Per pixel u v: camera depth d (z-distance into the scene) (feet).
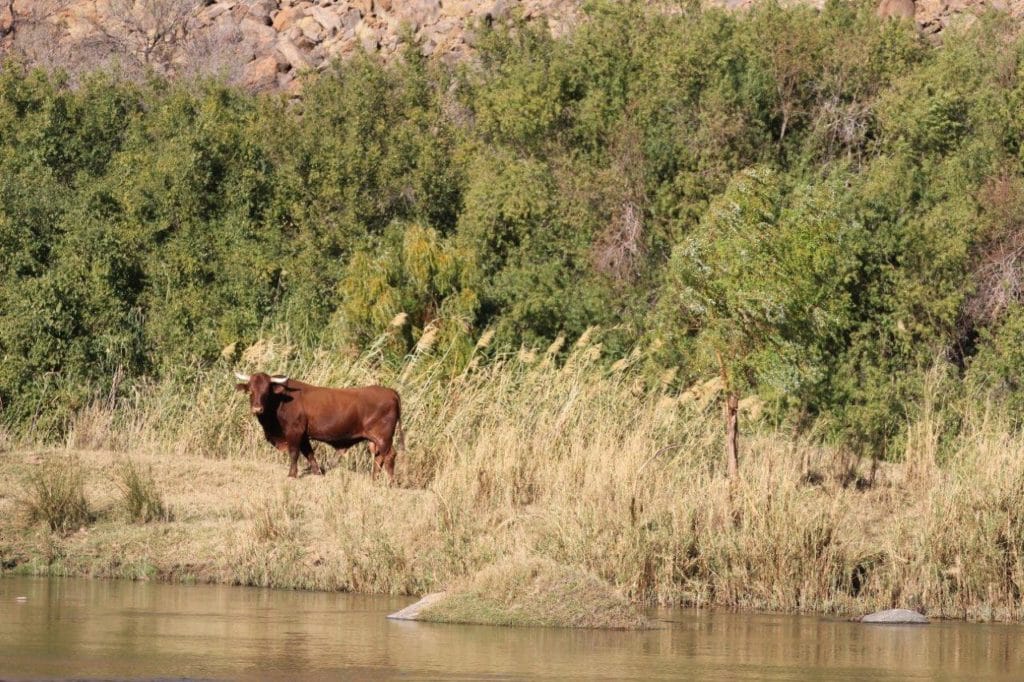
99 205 348.79
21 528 190.80
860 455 240.94
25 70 625.00
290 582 173.68
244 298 315.99
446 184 374.02
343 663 121.29
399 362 270.26
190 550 183.83
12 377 262.06
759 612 166.50
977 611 165.37
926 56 407.44
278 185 363.35
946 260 296.10
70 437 238.89
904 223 307.58
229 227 344.69
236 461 225.15
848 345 277.03
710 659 129.39
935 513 179.83
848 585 173.58
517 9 492.54
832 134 382.01
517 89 405.39
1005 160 341.21
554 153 391.04
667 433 226.17
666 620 156.76
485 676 116.26
